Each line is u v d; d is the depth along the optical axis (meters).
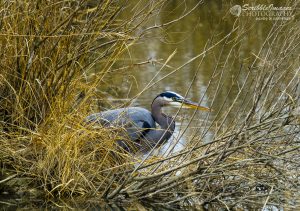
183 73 19.56
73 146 10.95
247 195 10.49
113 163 11.44
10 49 11.69
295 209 10.09
